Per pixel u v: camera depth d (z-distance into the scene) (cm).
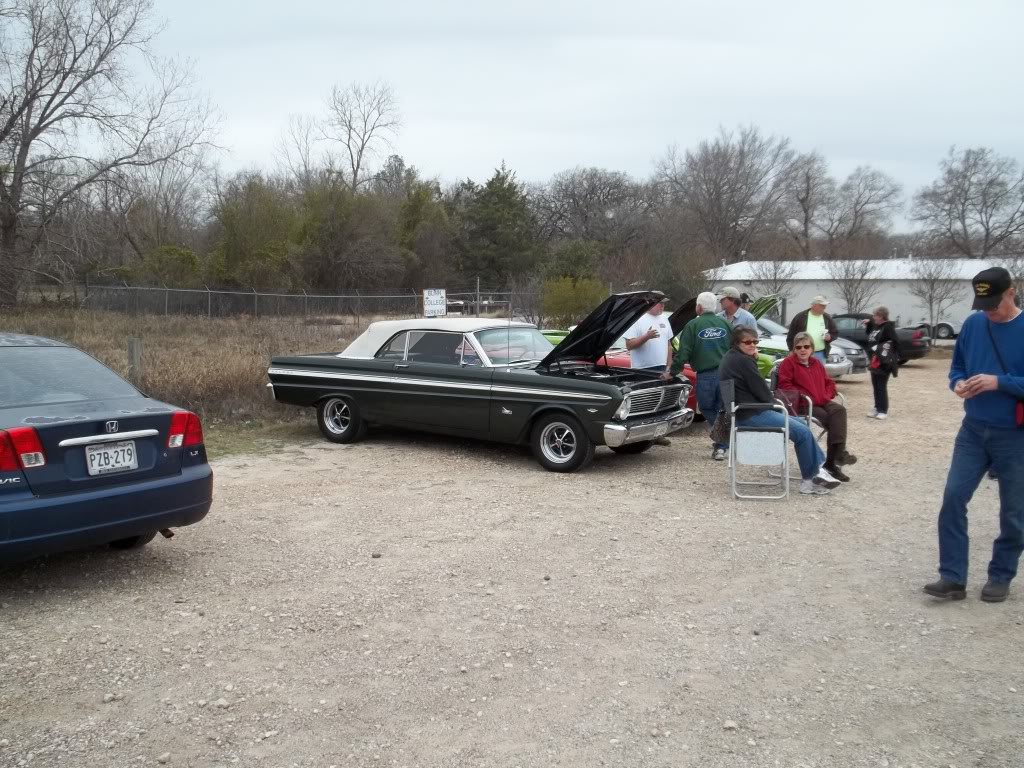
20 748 321
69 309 3166
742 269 4394
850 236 6234
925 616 461
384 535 613
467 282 5750
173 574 523
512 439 866
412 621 451
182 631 435
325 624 446
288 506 696
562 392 819
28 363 523
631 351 980
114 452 482
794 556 569
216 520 650
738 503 714
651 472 843
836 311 4206
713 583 516
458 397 884
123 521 479
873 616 462
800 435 736
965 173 6128
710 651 418
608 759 319
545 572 534
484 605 475
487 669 395
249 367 1266
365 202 4941
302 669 393
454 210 6353
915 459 920
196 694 367
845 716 353
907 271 4200
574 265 3055
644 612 468
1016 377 446
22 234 2817
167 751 321
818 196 6431
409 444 984
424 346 934
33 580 509
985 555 570
